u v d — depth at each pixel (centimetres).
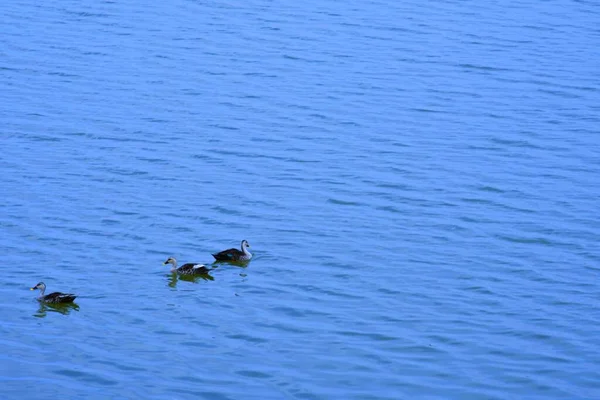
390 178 7650
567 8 11800
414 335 5494
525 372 5134
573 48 10481
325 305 5812
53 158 7819
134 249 6425
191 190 7350
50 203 7044
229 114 8750
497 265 6359
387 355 5281
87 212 6925
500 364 5209
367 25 11031
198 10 11388
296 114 8794
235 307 5766
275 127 8519
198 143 8175
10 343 5291
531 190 7500
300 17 11231
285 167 7800
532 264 6378
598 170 7850
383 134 8450
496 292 6003
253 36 10581
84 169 7644
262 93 9200
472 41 10612
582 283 6134
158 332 5459
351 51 10238
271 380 5006
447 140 8369
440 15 11450
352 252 6488
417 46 10431
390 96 9225
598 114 8919
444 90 9375
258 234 6706
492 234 6800
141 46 10238
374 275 6191
